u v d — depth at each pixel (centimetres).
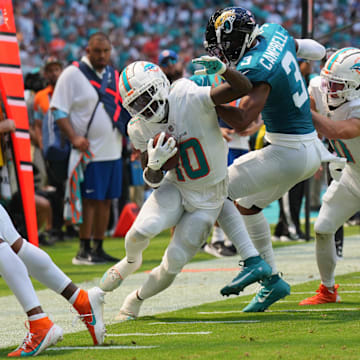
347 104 1466
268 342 1117
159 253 2714
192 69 6166
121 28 6269
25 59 5109
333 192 1534
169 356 1030
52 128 2519
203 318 1420
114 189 2502
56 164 2523
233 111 1302
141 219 1353
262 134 2630
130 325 1374
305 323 1297
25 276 1097
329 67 1459
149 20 6550
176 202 1360
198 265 2355
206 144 1327
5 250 1093
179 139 1322
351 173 1519
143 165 1376
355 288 1780
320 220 1545
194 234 1362
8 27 1938
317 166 1464
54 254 2758
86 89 2458
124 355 1055
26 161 1927
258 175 1433
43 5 5806
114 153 2494
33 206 1916
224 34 1373
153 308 1579
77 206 2427
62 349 1137
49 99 3088
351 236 3120
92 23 5981
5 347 1200
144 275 2148
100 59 2464
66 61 5481
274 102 1382
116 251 2764
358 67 1441
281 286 1467
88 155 2445
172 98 1316
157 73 1291
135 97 1279
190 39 6688
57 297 1808
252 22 1380
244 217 1505
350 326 1248
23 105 1934
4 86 1919
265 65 1333
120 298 1742
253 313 1463
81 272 2262
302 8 2961
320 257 1553
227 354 1027
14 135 1908
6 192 1931
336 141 1529
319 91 1590
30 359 1057
